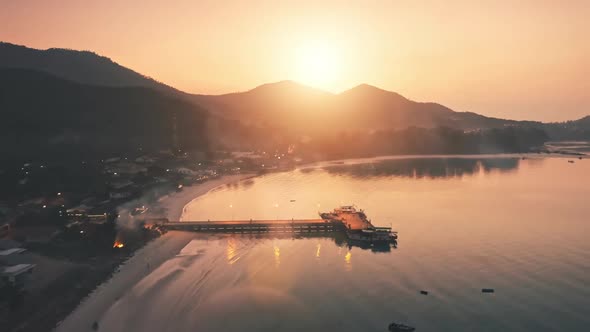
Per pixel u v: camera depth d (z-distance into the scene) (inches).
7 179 6210.6
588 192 7475.4
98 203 5821.9
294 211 6220.5
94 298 3230.8
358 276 3683.6
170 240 4736.7
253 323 2866.6
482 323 2837.1
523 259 3993.6
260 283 3550.7
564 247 4323.3
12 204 5265.8
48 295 3139.8
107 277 3612.2
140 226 4933.6
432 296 3250.5
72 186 6392.7
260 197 7219.5
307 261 4109.3
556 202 6609.3
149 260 4055.1
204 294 3321.9
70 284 3353.8
